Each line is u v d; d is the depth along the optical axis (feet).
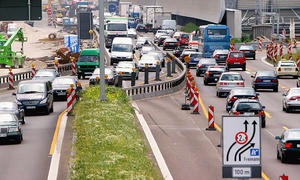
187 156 146.10
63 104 264.11
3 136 160.56
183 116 221.05
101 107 203.72
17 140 162.61
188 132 184.85
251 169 91.71
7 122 164.04
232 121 91.30
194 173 126.11
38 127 193.98
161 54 455.22
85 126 168.35
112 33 586.86
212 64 374.22
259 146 91.35
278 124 200.64
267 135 178.50
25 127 195.21
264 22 651.66
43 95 226.17
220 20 655.76
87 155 125.70
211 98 277.23
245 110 187.73
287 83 334.24
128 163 117.70
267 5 650.43
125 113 197.36
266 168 130.82
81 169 109.50
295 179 119.03
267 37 625.41
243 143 91.40
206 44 448.65
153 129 190.49
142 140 158.20
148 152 150.51
